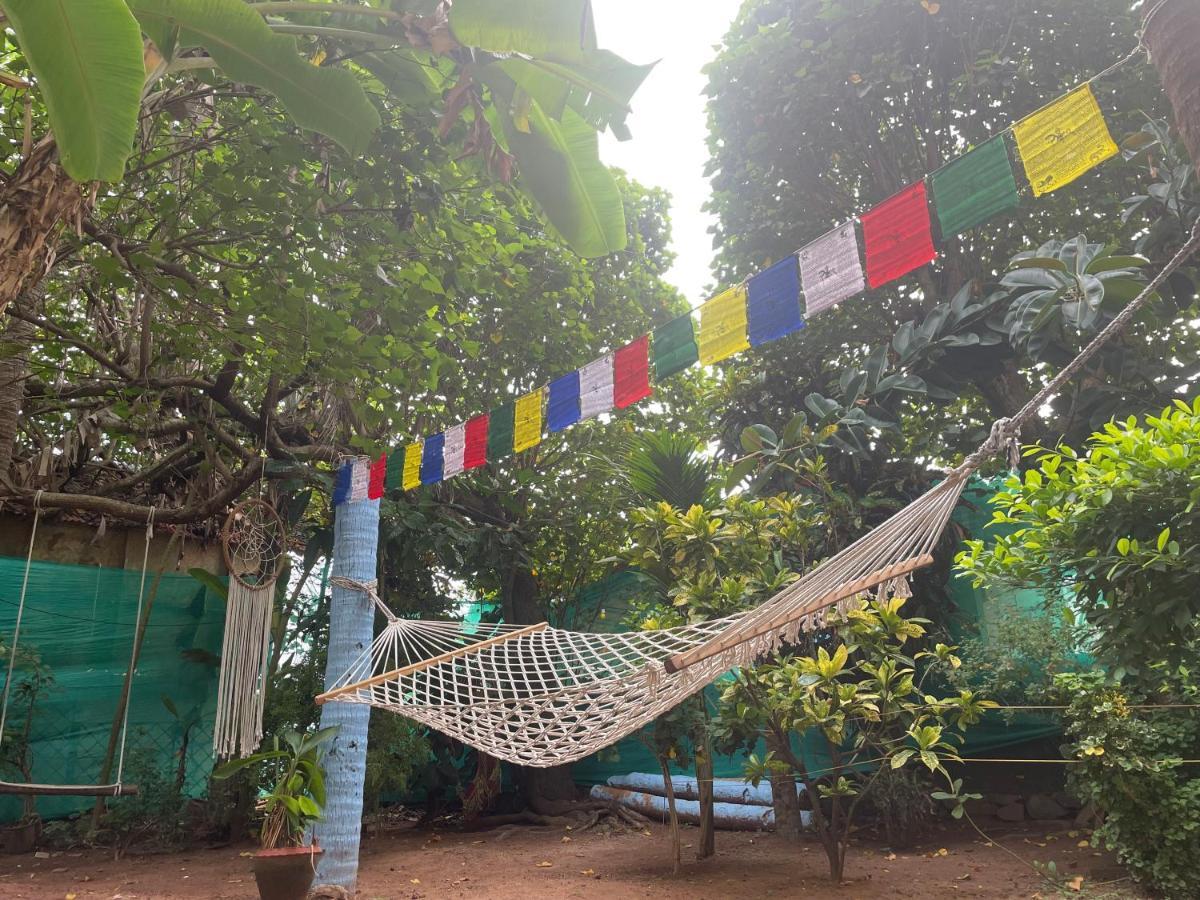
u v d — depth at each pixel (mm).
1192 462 3723
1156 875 4605
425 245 5004
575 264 7805
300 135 4621
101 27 2201
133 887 6090
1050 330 5828
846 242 2568
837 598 2387
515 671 4395
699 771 6742
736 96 8258
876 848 6688
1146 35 1770
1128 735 4766
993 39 7320
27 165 2676
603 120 3148
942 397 6648
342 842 5473
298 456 6309
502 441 4227
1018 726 6793
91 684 7809
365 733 5758
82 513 7969
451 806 9945
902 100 7738
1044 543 4320
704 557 6238
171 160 5262
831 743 5727
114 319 6312
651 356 3303
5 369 6203
